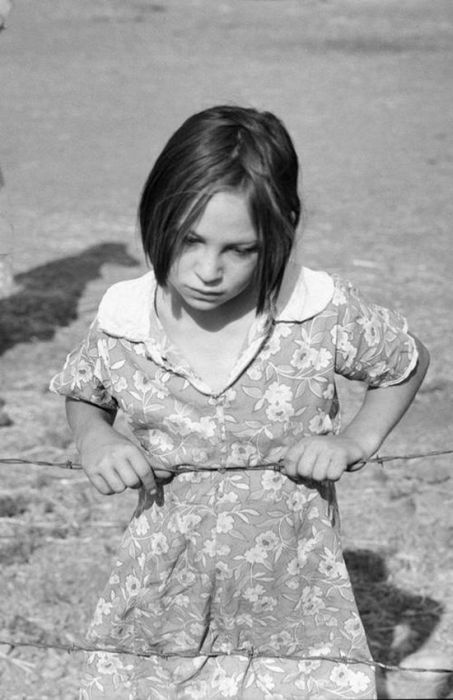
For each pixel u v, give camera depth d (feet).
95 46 84.84
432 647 17.35
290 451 11.32
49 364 28.86
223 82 71.31
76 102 65.36
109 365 11.80
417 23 97.45
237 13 102.06
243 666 12.44
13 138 56.49
